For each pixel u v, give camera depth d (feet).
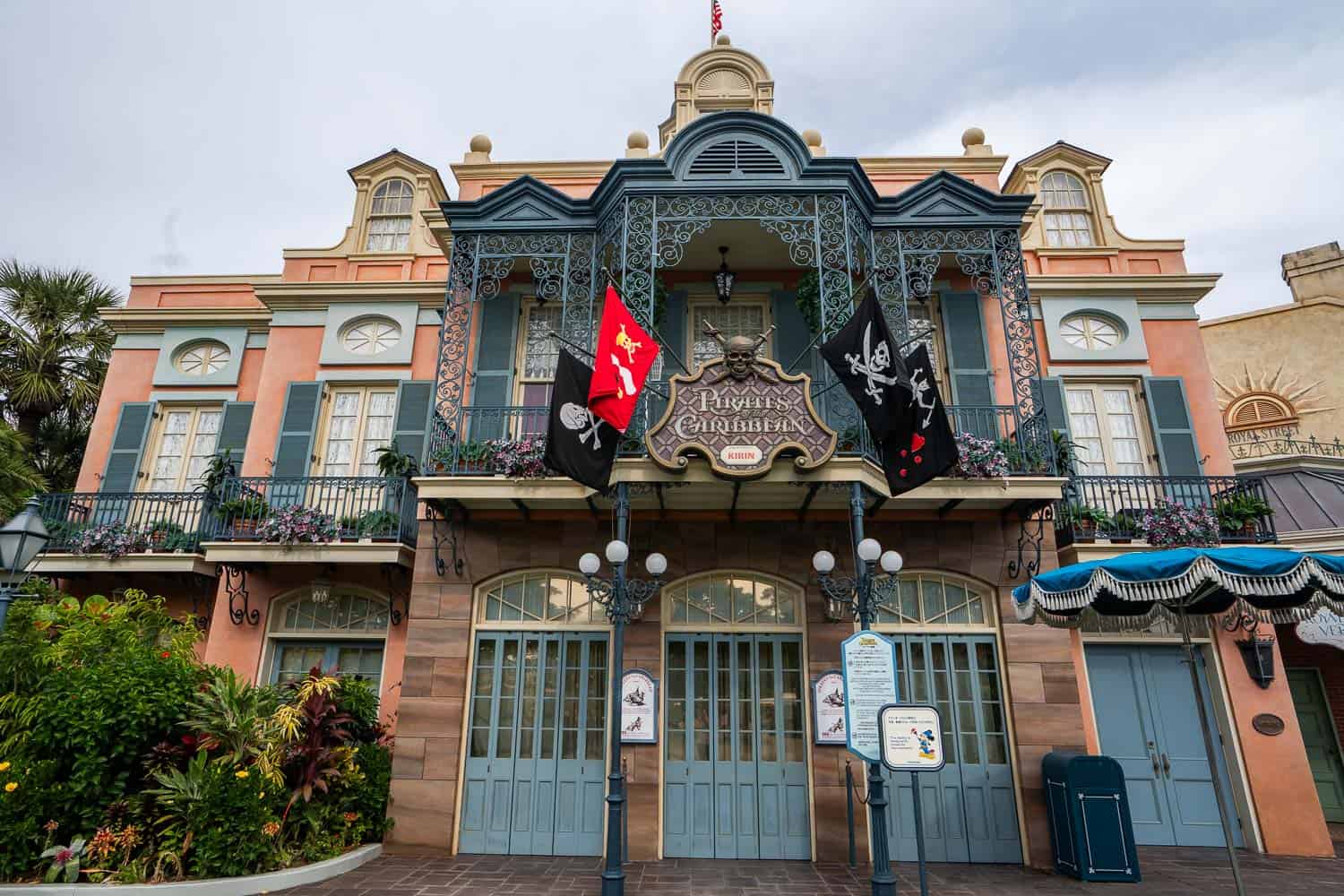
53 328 42.32
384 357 35.58
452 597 28.37
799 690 27.25
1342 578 16.62
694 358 32.37
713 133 29.68
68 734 20.65
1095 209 36.65
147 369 37.65
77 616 25.54
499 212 30.83
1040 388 28.35
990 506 27.99
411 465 31.83
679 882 22.31
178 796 20.44
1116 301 34.17
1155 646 29.35
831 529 28.66
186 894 19.17
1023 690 26.61
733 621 28.09
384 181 40.11
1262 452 47.19
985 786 25.98
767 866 24.30
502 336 32.73
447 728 26.89
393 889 21.12
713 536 28.63
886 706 19.83
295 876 21.06
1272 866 24.52
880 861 19.47
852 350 24.29
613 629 28.02
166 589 32.94
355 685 27.55
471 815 26.25
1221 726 28.19
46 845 19.86
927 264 29.86
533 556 28.78
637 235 28.58
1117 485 31.42
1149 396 32.58
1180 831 27.27
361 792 25.16
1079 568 18.98
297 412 34.73
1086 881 22.56
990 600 28.04
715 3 38.52
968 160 33.99
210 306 38.60
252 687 23.39
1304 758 27.12
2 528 21.02
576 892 21.13
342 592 32.22
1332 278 51.49
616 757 21.29
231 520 31.19
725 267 32.07
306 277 37.88
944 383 31.94
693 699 27.20
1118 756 28.14
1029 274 34.76
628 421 23.30
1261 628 28.60
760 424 24.71
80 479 35.60
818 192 28.48
